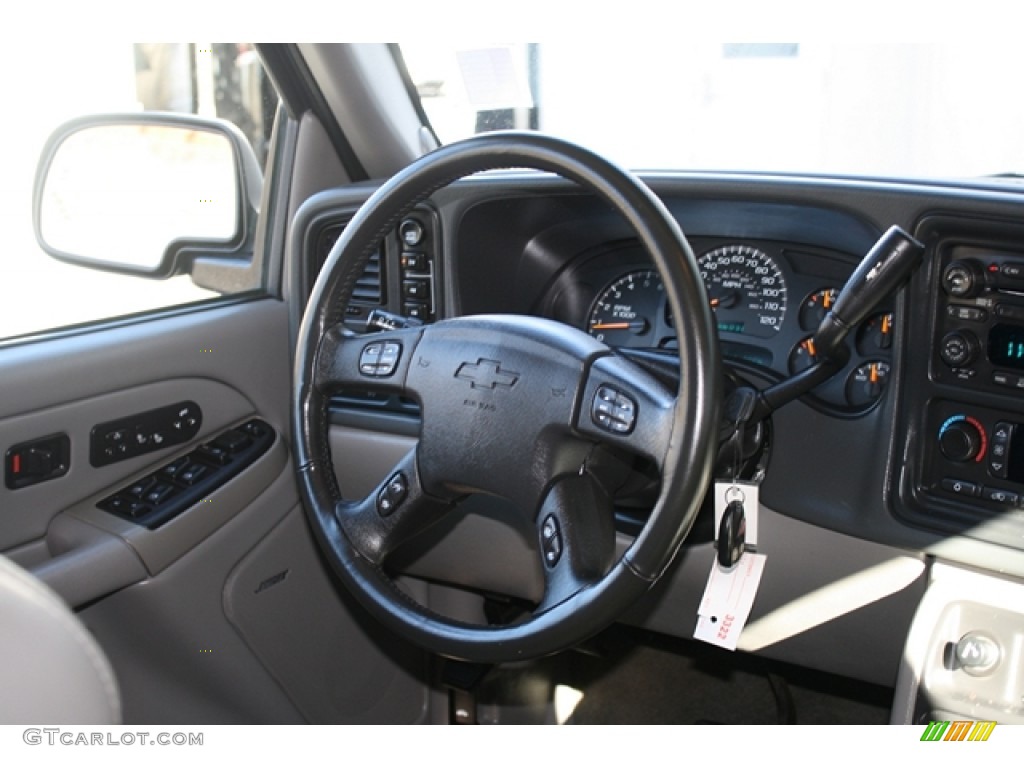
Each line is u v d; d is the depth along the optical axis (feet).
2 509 4.07
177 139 5.40
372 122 5.53
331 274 3.72
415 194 3.56
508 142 3.25
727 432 3.67
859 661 4.39
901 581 4.14
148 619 4.53
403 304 5.23
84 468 4.38
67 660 1.69
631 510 4.61
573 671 6.48
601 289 5.31
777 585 4.43
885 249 3.54
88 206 4.90
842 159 4.91
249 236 5.78
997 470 3.90
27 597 1.63
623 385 3.10
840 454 4.21
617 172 3.05
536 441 3.23
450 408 3.41
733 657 6.30
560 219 5.16
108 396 4.44
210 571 4.78
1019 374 3.77
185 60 5.39
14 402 4.04
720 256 4.89
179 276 5.52
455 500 3.54
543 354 3.26
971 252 3.83
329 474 3.73
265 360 5.38
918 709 3.99
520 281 5.47
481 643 3.16
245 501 4.98
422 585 6.13
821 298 4.63
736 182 4.32
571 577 3.10
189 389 4.88
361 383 3.66
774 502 4.35
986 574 3.94
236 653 4.97
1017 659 3.87
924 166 4.67
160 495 4.58
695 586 4.61
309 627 5.43
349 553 3.53
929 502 4.04
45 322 4.53
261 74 5.68
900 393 4.03
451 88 5.77
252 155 5.75
